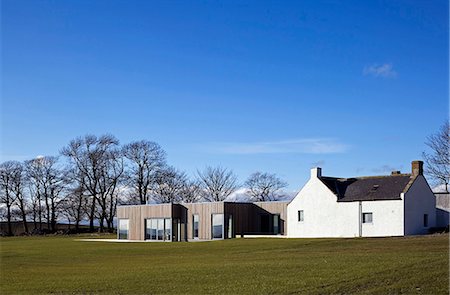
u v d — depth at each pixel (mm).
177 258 36156
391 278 21812
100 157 90812
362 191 54438
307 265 26938
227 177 101250
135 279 25016
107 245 53156
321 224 55812
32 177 95938
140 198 90062
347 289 20531
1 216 96688
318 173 56875
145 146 90375
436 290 19797
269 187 102500
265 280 23016
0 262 37438
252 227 63188
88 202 92812
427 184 53906
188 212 63156
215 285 22531
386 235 51375
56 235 88938
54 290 23312
